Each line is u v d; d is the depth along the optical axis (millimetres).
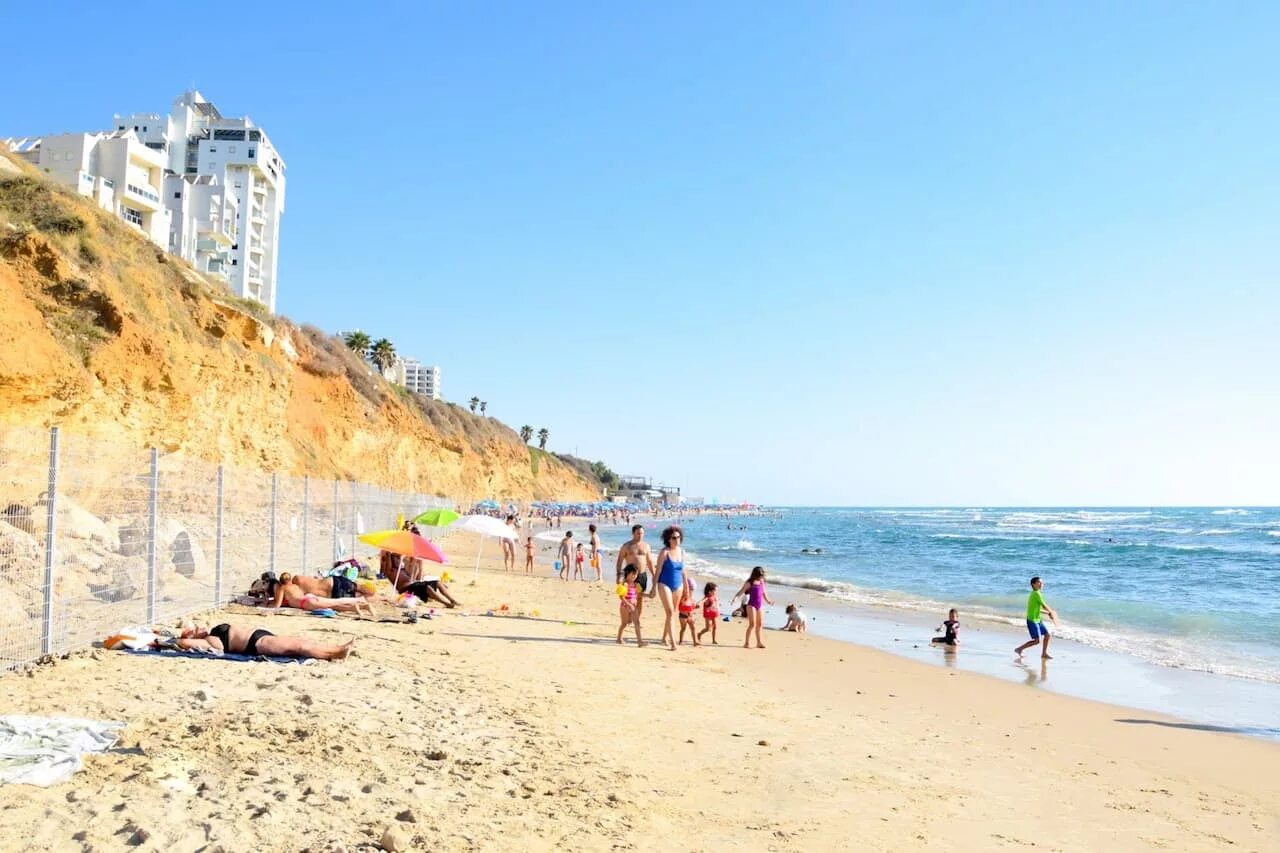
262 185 96875
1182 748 9375
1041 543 57406
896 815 6242
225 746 5934
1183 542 60750
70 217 24531
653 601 22344
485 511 69938
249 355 33500
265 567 16016
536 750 6934
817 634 17969
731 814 5938
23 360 19656
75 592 9227
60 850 4047
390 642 11625
